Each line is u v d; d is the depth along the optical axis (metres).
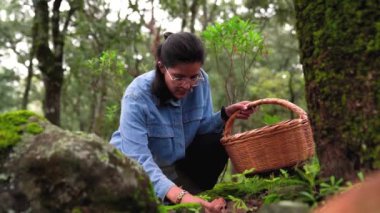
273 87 14.78
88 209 1.44
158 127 2.73
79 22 9.99
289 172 2.47
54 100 8.04
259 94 14.79
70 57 11.73
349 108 1.61
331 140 1.68
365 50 1.57
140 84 2.75
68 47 11.76
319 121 1.72
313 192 1.65
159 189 2.34
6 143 1.52
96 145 1.50
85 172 1.45
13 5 13.45
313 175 1.73
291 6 10.80
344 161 1.64
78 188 1.45
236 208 2.06
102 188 1.46
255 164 2.52
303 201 1.66
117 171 1.49
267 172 2.51
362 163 1.57
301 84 12.91
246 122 9.62
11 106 20.69
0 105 20.42
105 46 9.73
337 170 1.66
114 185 1.47
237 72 7.80
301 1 1.77
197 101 2.93
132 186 1.50
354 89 1.59
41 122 1.60
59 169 1.45
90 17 10.43
